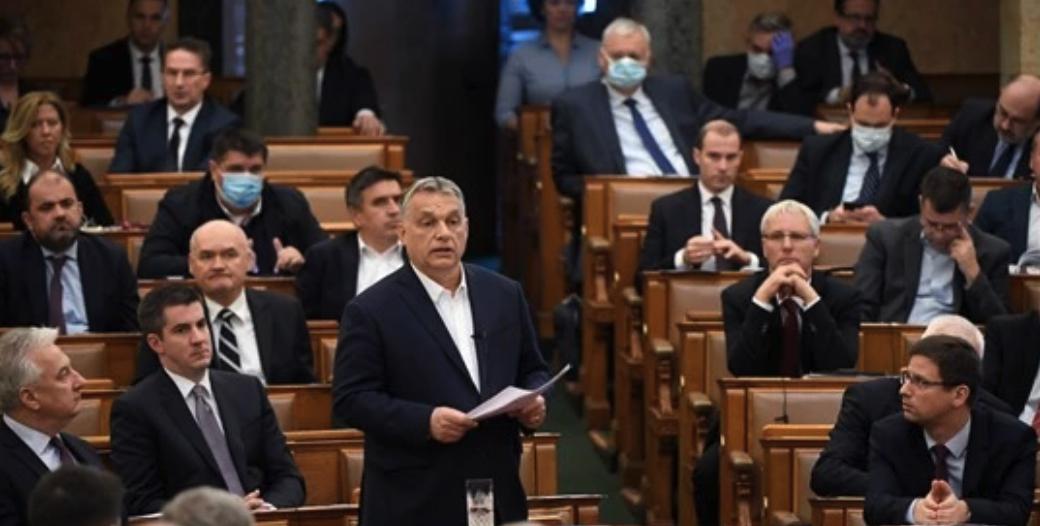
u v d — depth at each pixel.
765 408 21.23
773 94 35.72
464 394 17.48
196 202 26.31
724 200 27.03
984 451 18.78
